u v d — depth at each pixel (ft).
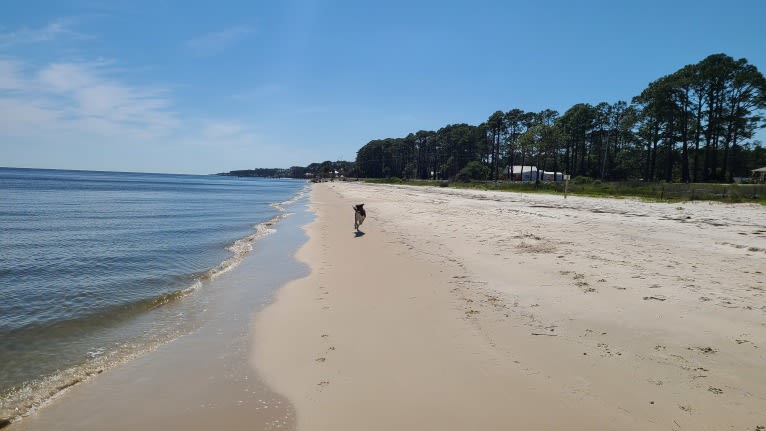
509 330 23.02
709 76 172.45
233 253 51.75
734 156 181.98
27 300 31.53
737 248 43.27
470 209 95.71
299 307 29.40
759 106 169.78
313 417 15.83
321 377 18.97
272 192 260.01
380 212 98.48
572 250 43.04
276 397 17.54
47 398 18.19
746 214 76.84
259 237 64.69
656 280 31.01
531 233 55.06
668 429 14.03
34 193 165.99
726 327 21.91
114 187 246.47
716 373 17.39
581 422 14.65
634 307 25.46
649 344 20.38
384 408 16.15
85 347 23.50
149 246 55.72
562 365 18.79
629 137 246.47
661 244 46.03
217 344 23.65
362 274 37.81
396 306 28.27
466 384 17.62
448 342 21.94
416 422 15.10
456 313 26.13
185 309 29.94
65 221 81.15
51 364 21.44
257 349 22.61
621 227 60.03
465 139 358.64
